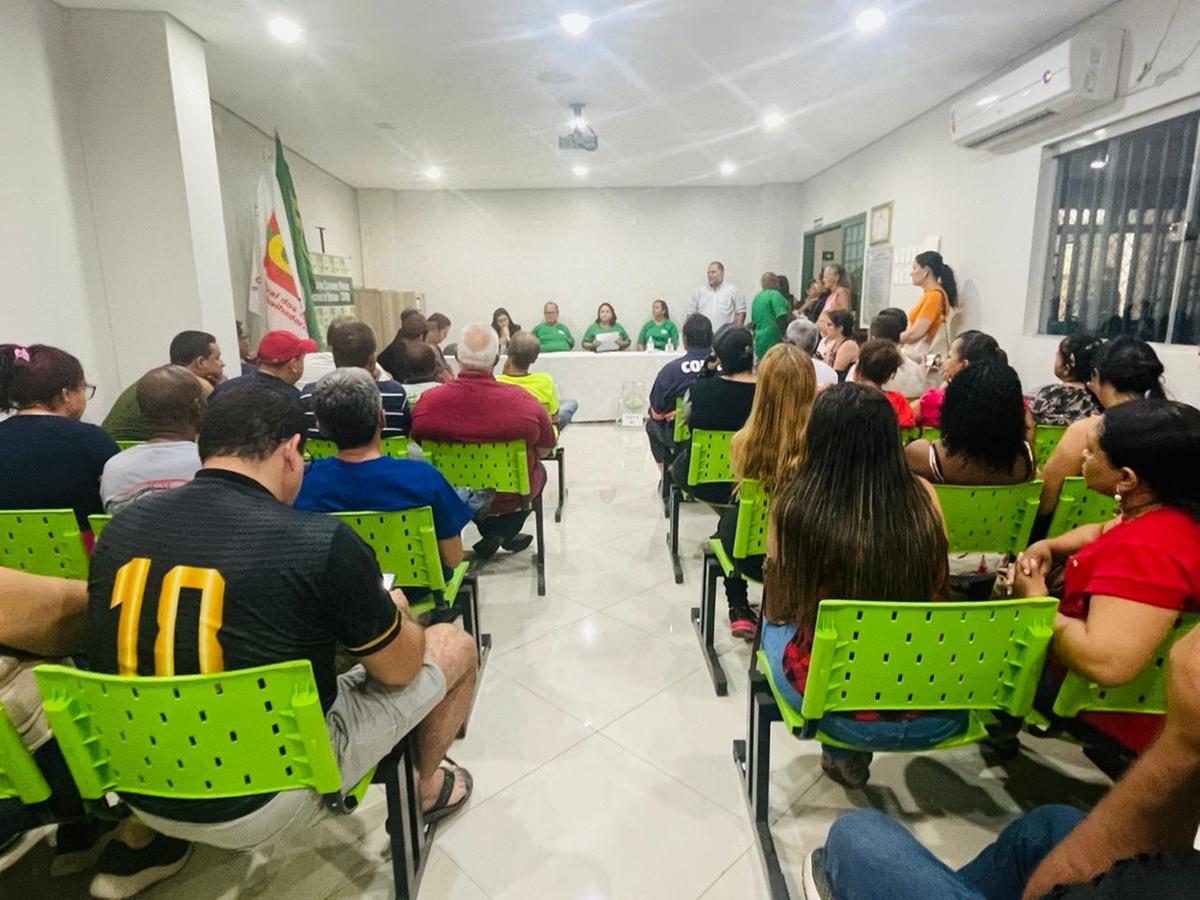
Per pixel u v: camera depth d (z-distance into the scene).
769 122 5.27
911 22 3.38
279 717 1.03
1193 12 2.86
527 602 2.79
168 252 3.38
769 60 3.89
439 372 3.75
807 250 7.99
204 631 1.00
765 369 2.00
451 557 2.02
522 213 8.40
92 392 2.55
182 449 1.81
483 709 2.09
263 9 3.14
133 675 1.02
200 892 1.47
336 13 3.18
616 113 4.93
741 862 1.53
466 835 1.62
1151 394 2.02
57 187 3.03
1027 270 3.99
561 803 1.71
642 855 1.55
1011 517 1.90
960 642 1.18
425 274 8.44
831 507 1.28
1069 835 0.71
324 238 6.98
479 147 5.95
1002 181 4.20
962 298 4.66
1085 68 3.22
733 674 2.26
